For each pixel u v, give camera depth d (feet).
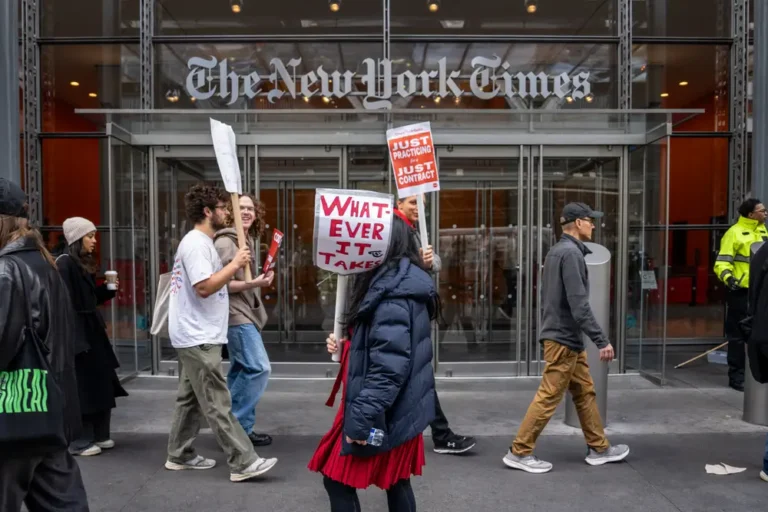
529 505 13.02
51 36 27.96
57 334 9.28
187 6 27.61
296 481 14.20
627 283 26.14
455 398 22.08
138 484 14.02
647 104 28.84
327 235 9.14
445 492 13.66
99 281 28.02
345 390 9.14
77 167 28.12
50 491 9.36
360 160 25.98
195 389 14.17
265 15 27.66
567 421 18.66
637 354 25.66
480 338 26.81
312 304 28.19
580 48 27.89
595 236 26.76
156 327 15.12
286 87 27.66
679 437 17.52
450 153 25.77
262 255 27.66
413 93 27.76
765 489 13.89
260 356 16.08
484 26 27.81
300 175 26.66
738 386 23.00
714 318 30.22
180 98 27.63
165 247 26.58
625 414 19.86
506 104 27.91
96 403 15.49
